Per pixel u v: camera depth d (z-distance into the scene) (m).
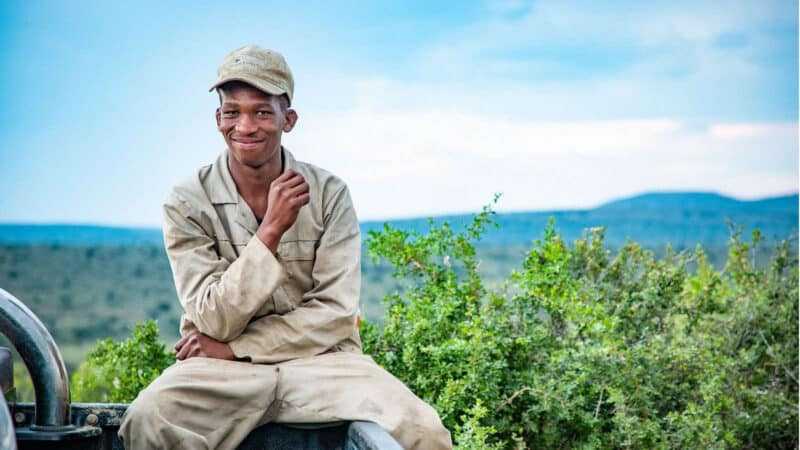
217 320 3.31
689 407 4.93
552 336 5.28
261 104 3.37
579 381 4.78
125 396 5.13
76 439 2.90
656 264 5.82
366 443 3.02
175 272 3.44
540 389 4.72
